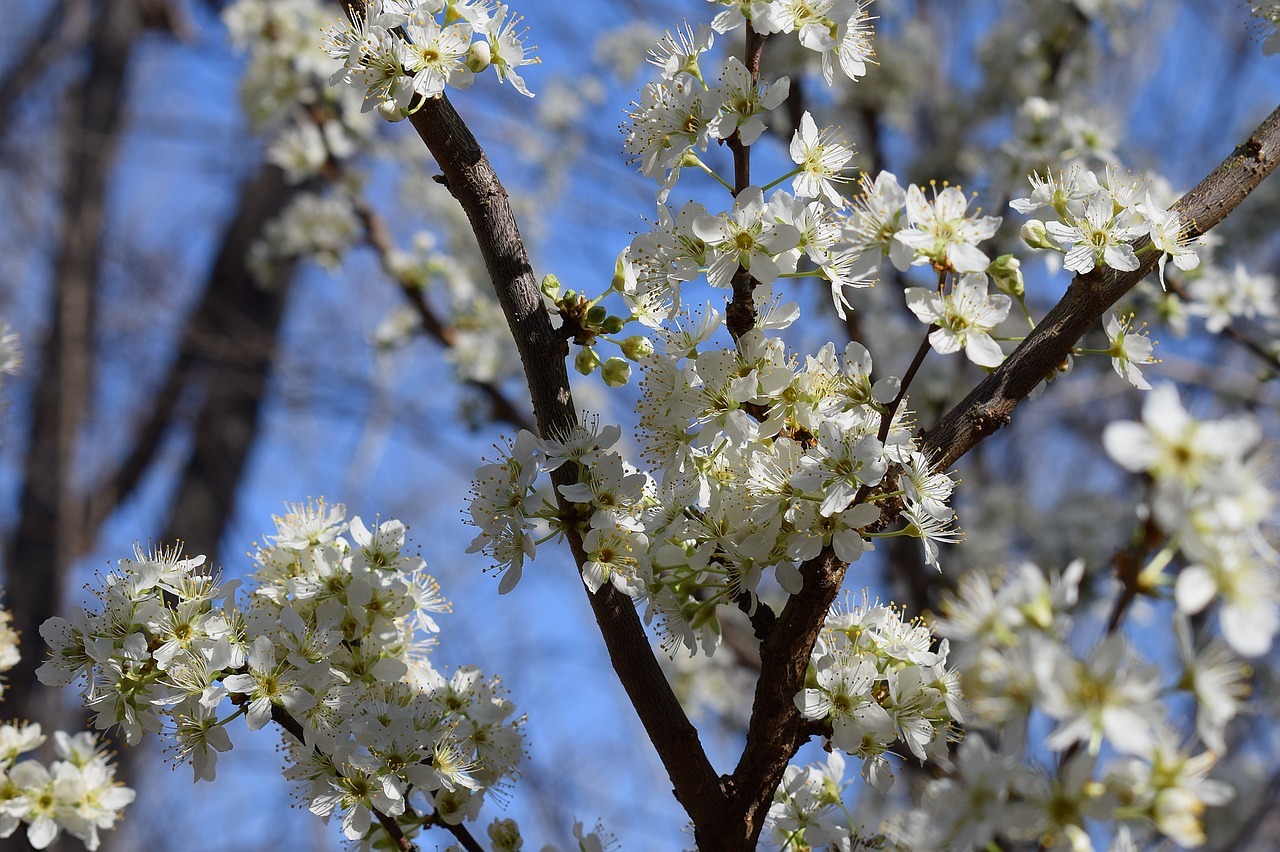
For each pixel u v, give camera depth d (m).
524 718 0.70
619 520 0.67
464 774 0.69
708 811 0.67
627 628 0.67
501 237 0.69
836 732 0.67
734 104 0.68
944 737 0.67
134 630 0.68
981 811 0.59
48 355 1.71
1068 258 0.68
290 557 0.69
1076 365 1.04
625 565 0.67
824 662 0.67
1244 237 1.12
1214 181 0.69
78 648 0.69
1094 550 1.12
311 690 0.68
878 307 1.21
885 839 0.69
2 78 1.93
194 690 0.67
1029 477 1.76
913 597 1.05
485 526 0.68
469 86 0.68
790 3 0.69
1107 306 0.68
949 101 1.29
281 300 1.79
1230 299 0.90
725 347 0.68
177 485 1.73
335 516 0.70
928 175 1.28
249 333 1.73
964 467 1.30
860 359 0.67
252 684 0.67
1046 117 0.96
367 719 0.68
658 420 0.68
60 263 1.78
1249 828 1.06
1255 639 0.58
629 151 0.69
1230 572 0.58
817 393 0.67
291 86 1.12
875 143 1.27
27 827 0.73
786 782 0.70
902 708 0.67
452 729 0.69
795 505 0.66
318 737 0.67
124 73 1.93
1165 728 0.59
